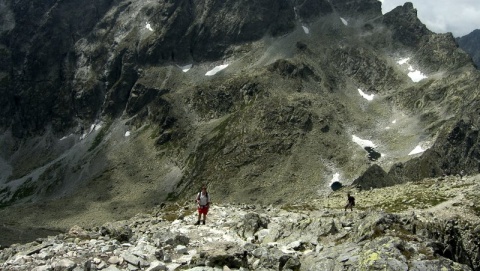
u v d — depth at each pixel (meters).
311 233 24.94
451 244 31.80
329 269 19.11
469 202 45.06
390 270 17.48
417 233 24.30
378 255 18.42
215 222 32.59
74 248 22.06
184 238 24.73
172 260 21.12
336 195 62.56
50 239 27.09
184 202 46.56
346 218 26.70
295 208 48.41
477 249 37.59
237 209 39.41
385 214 23.31
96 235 27.19
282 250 22.66
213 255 20.30
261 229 28.70
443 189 52.56
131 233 27.72
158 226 32.53
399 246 19.09
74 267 19.03
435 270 17.31
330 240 23.81
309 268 19.78
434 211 43.69
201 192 32.16
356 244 21.02
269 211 39.12
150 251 21.62
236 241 26.48
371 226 22.58
